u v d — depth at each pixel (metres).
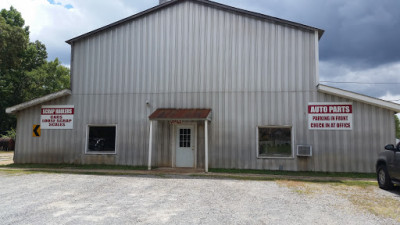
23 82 39.66
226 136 14.08
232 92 14.28
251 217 6.16
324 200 7.79
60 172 12.70
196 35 14.89
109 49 15.56
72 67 15.75
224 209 6.76
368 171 12.85
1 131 39.06
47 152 15.45
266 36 14.27
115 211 6.52
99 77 15.48
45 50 45.75
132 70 15.24
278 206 7.10
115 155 14.93
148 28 15.35
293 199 7.86
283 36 14.13
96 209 6.68
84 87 15.54
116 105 15.17
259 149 13.90
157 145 14.62
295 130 13.57
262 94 14.02
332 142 13.26
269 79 14.03
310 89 13.66
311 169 13.30
